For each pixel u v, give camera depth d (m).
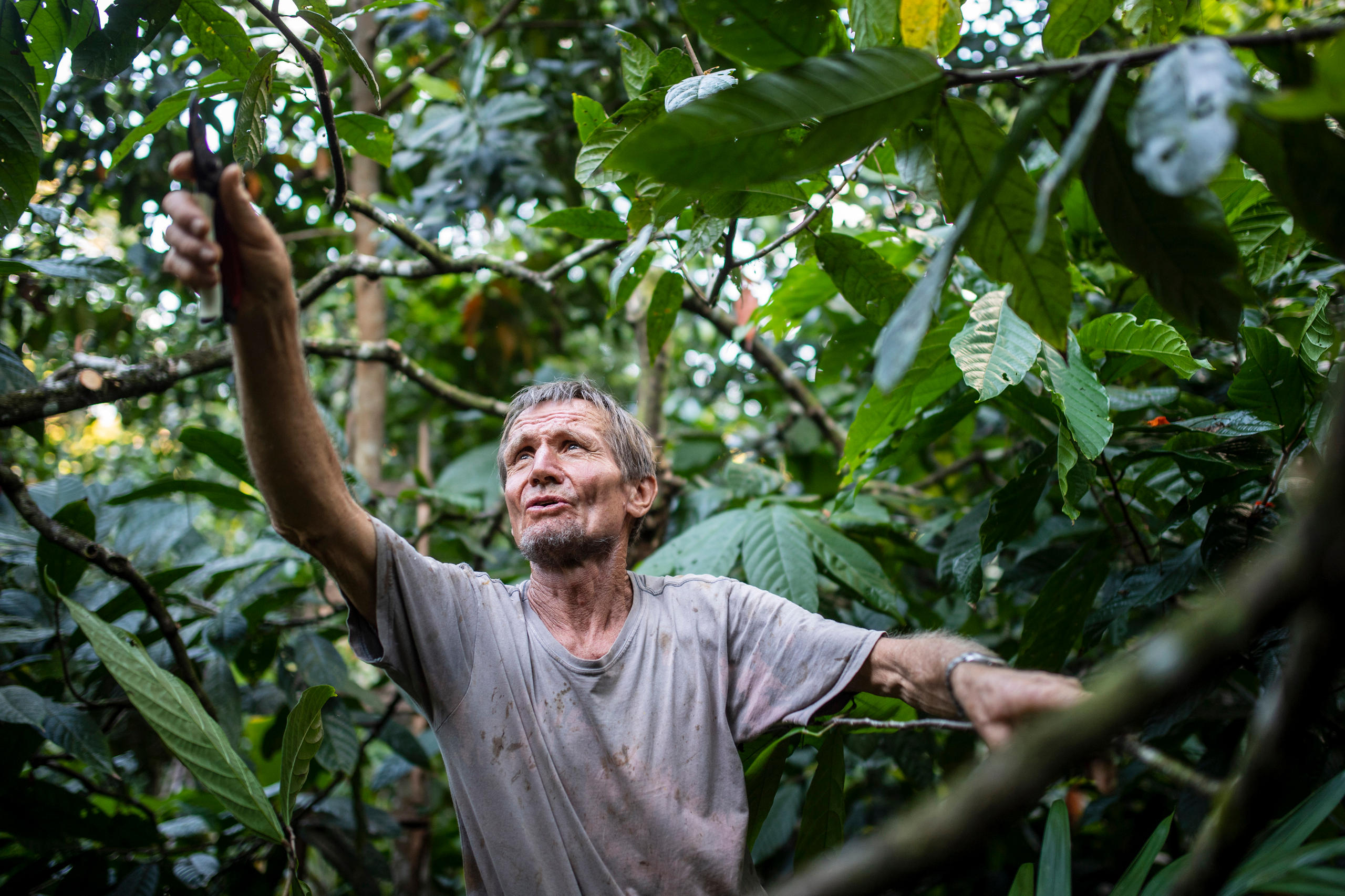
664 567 2.03
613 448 1.61
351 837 2.44
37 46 1.50
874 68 0.77
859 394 3.42
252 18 1.85
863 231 2.13
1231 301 0.86
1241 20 2.53
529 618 1.52
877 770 2.59
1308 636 0.51
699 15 0.92
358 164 3.33
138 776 2.66
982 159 0.89
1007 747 0.54
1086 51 2.75
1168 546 2.02
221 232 1.00
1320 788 1.12
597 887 1.34
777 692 1.45
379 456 3.36
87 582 2.25
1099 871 2.34
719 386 4.27
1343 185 0.75
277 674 2.34
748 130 0.75
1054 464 1.62
